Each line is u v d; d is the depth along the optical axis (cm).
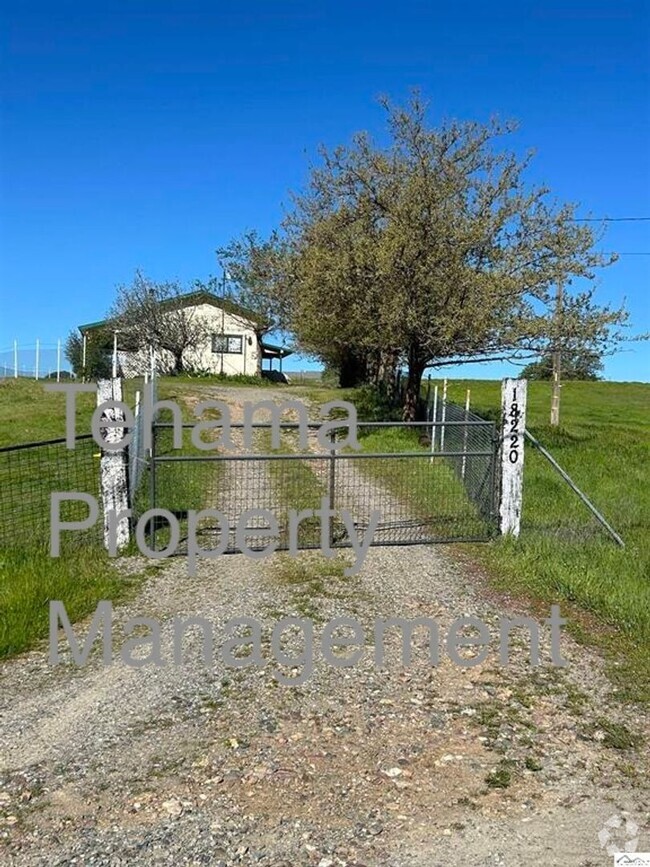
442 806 322
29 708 418
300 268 1641
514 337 1428
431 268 1403
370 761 359
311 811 317
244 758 361
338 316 1497
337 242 1511
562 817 315
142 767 353
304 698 429
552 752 371
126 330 3697
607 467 1355
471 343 1456
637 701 432
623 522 899
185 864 282
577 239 1450
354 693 436
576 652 506
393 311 1422
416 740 381
